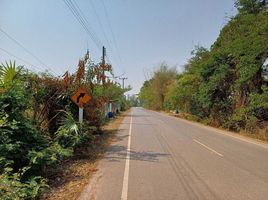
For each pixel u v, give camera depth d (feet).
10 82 27.89
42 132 34.55
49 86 39.52
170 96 165.58
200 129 75.15
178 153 37.99
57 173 27.09
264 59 63.00
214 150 40.81
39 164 24.23
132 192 21.66
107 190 22.17
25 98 29.25
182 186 23.16
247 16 70.54
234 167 30.07
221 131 71.87
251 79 66.49
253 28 65.05
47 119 39.24
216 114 86.63
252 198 20.47
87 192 21.71
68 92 42.57
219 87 81.76
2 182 18.06
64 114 40.37
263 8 73.56
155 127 78.23
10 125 24.08
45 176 25.44
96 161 32.86
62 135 34.37
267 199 20.30
